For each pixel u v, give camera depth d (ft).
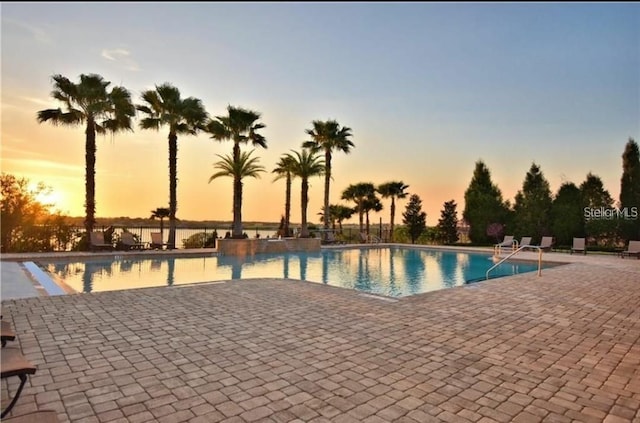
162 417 8.95
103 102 49.90
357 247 74.38
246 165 62.44
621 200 75.51
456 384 11.21
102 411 9.20
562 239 75.05
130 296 23.40
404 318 19.02
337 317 19.07
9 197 46.83
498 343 15.17
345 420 8.98
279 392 10.47
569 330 17.15
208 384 10.93
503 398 10.31
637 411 9.64
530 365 12.84
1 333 9.96
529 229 77.25
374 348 14.40
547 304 22.56
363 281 40.22
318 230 78.84
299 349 14.16
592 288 28.17
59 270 40.24
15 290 24.23
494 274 45.65
